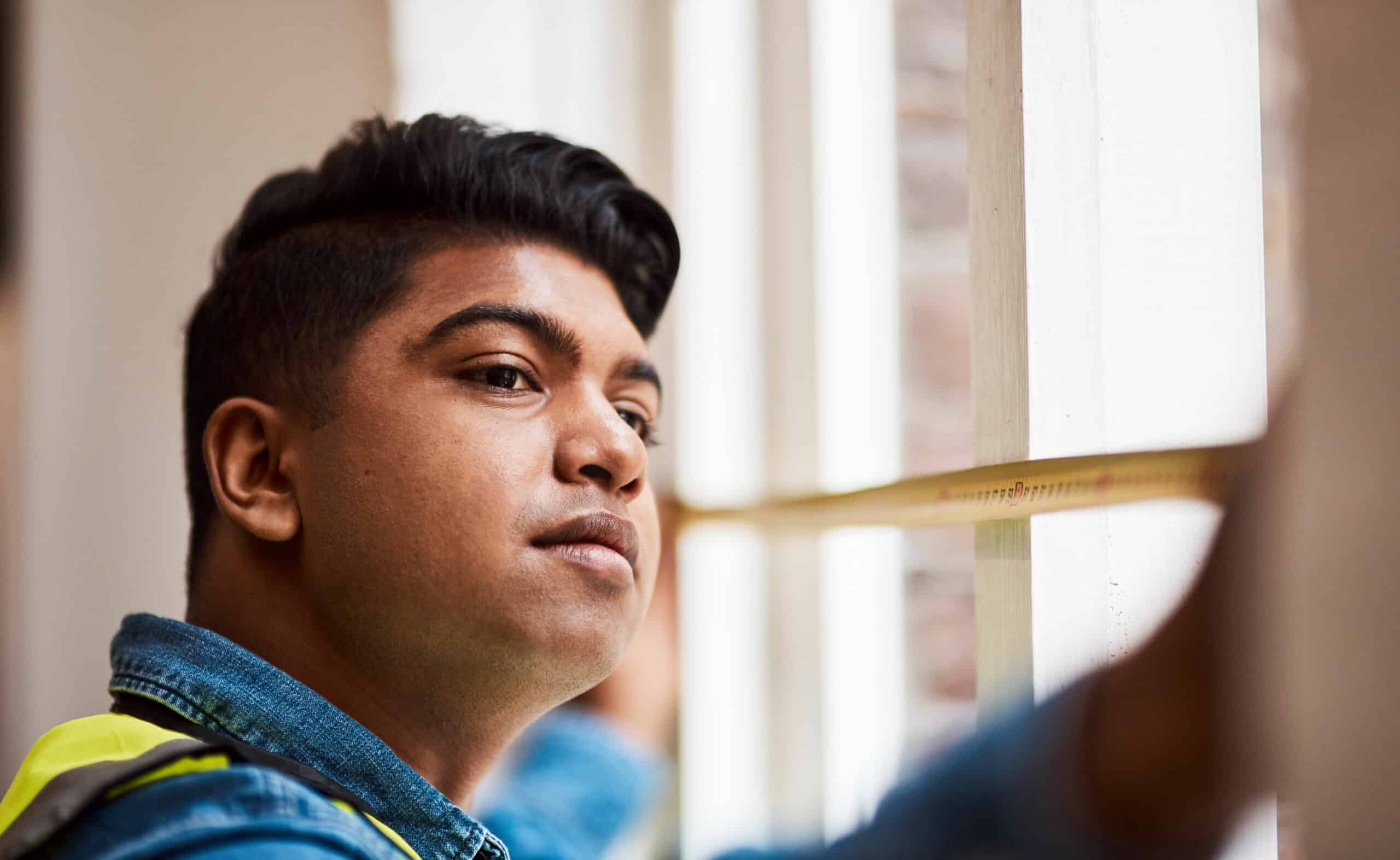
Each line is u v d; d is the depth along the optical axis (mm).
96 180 1729
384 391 771
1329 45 372
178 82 1755
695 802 1517
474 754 825
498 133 935
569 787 1376
